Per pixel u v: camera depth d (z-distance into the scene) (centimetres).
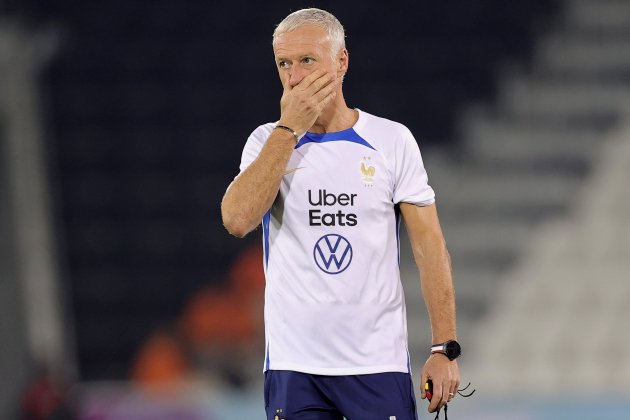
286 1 5828
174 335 4662
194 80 5531
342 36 1197
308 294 1184
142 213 5172
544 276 4638
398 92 5394
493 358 4369
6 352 4653
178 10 5794
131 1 5794
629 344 4356
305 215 1186
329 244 1184
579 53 5488
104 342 4822
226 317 4572
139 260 5041
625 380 4228
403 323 1215
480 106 5328
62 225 5116
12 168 4916
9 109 4969
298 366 1184
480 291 4625
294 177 1191
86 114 5412
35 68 5141
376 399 1184
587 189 4922
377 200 1194
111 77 5509
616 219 4791
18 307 4722
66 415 3522
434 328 1220
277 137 1156
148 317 4866
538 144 5131
